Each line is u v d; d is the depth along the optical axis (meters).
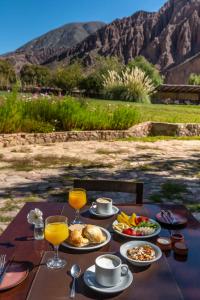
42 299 1.58
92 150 10.16
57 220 2.16
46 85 65.88
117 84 31.12
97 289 1.62
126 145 11.33
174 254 2.04
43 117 12.51
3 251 2.04
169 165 8.34
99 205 2.65
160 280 1.74
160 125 14.73
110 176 7.15
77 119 12.68
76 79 52.34
